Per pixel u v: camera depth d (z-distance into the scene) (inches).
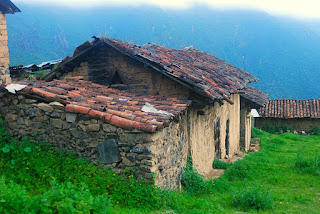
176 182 285.3
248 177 390.3
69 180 213.6
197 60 472.7
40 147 243.9
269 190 313.1
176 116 250.2
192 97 331.0
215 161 461.7
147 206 207.0
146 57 314.7
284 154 561.0
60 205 156.1
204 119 406.3
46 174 213.9
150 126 208.1
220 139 494.6
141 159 218.7
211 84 337.7
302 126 922.7
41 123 247.9
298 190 330.3
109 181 215.8
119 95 307.7
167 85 340.5
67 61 383.6
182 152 313.3
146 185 217.5
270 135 833.5
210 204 253.1
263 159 494.6
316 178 370.6
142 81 353.7
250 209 264.7
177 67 327.0
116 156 225.0
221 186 338.0
